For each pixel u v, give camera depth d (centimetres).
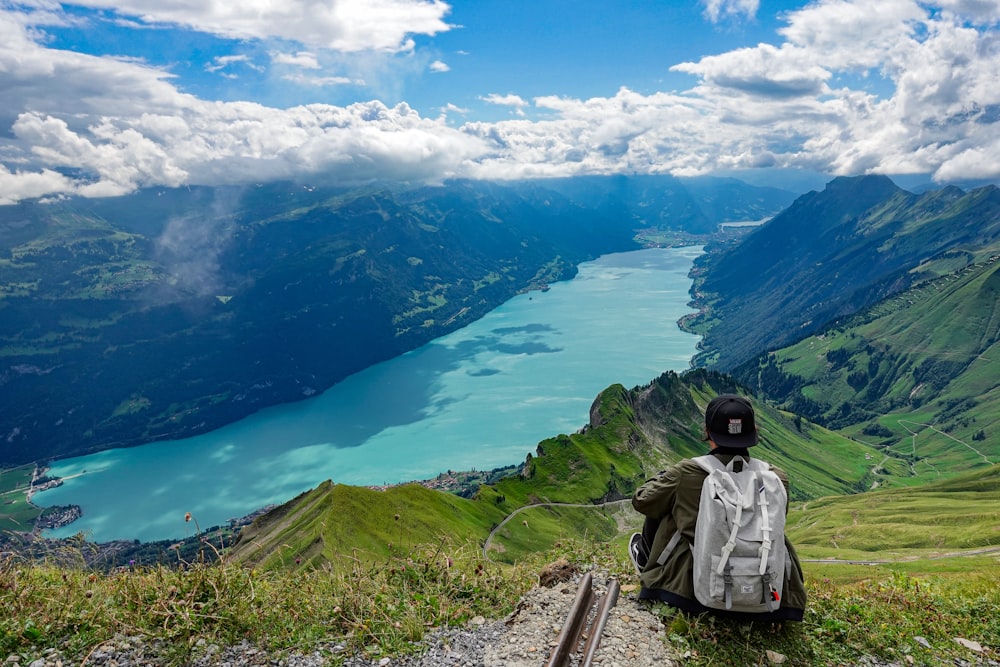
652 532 254
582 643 230
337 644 235
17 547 277
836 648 244
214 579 254
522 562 340
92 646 226
